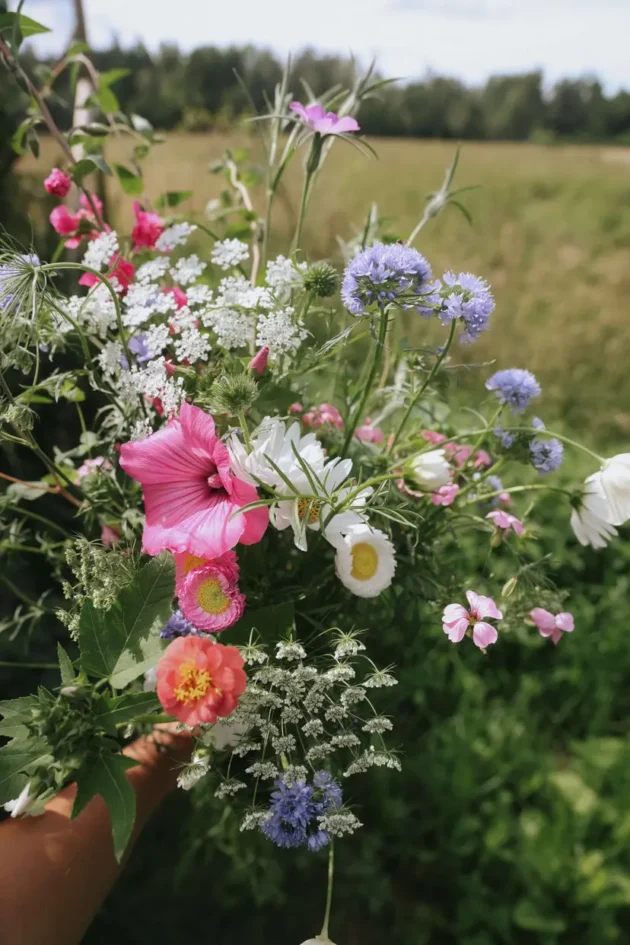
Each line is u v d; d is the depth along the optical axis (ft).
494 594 2.88
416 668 4.88
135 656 2.00
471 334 2.32
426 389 2.72
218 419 2.30
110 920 3.96
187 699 1.76
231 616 1.97
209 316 2.24
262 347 2.27
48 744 1.85
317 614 2.58
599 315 11.10
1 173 4.95
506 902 4.34
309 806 2.01
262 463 1.98
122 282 2.70
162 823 4.28
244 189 3.69
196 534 1.96
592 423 8.43
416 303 2.18
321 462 2.03
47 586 4.39
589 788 4.90
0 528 3.12
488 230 14.25
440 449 2.79
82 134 3.27
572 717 5.52
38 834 2.19
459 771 4.66
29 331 1.98
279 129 3.02
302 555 2.61
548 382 9.27
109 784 1.89
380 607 2.87
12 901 1.98
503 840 4.47
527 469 6.33
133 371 2.22
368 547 2.25
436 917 4.28
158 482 2.06
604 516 2.52
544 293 11.82
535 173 19.80
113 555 2.20
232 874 3.94
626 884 4.35
